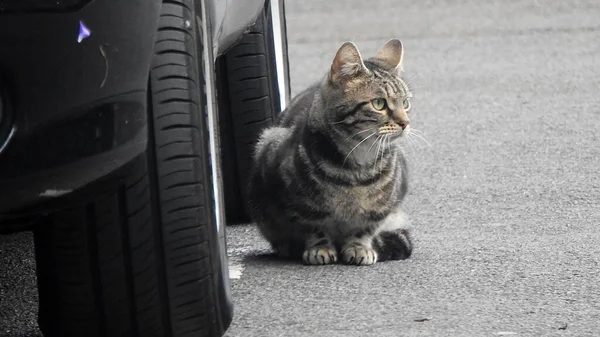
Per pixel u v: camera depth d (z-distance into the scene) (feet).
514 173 40.73
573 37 70.38
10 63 18.28
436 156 43.62
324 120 30.81
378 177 30.83
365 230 30.91
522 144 45.29
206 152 21.47
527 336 22.70
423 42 69.51
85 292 21.18
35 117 18.60
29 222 20.53
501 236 32.22
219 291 21.88
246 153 34.04
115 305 21.25
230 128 33.88
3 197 18.74
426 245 31.53
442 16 78.33
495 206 36.24
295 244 31.32
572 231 32.55
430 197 37.68
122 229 20.90
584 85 56.95
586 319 23.85
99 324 21.38
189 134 21.13
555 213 35.04
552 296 25.75
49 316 21.68
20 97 18.47
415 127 48.70
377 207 30.83
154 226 20.99
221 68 33.60
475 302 25.36
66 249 20.98
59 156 18.86
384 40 69.87
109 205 20.79
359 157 30.78
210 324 21.70
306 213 30.66
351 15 79.15
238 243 32.91
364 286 27.32
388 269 29.17
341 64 31.45
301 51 65.87
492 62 63.46
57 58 18.57
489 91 56.03
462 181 39.81
